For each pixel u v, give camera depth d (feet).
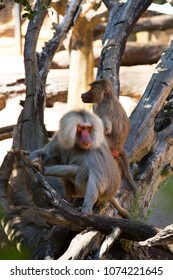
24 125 61.46
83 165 42.16
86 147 41.29
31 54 64.59
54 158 45.21
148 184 54.13
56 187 52.34
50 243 44.91
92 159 41.91
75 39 97.25
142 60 118.21
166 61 66.13
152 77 64.28
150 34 119.65
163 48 117.60
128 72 111.24
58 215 42.01
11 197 55.47
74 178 43.24
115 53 64.18
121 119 52.60
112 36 65.67
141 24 119.65
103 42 66.80
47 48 68.49
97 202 45.01
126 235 42.68
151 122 58.29
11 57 120.57
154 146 58.08
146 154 57.31
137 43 118.11
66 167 42.52
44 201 45.65
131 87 110.22
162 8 79.25
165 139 59.06
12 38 130.21
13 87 108.68
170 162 58.49
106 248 40.70
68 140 41.78
